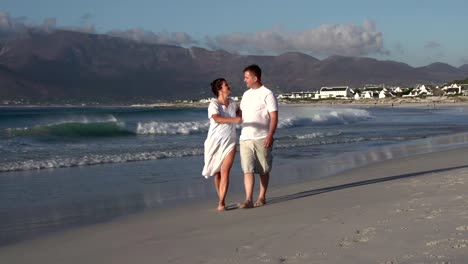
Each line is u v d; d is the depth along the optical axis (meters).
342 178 9.70
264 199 6.94
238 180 10.08
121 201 7.93
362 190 7.43
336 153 15.55
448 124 34.59
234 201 7.53
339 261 3.70
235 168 11.98
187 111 43.25
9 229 6.02
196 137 23.05
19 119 30.33
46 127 22.20
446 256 3.56
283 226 5.14
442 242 3.92
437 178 7.80
